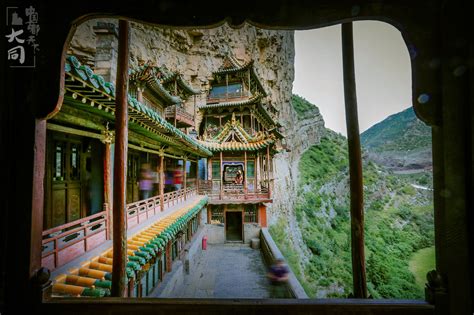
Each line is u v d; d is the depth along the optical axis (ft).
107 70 37.35
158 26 7.49
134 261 17.81
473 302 6.23
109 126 23.31
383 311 6.79
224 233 67.46
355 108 17.04
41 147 7.20
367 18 7.23
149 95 62.59
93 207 30.30
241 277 45.50
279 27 7.35
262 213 68.64
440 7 6.87
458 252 6.40
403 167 336.49
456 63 6.52
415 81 7.02
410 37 7.04
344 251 128.98
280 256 45.32
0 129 6.66
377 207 204.03
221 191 66.90
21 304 6.63
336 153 245.45
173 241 37.52
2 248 6.62
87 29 47.50
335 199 190.80
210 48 108.58
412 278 109.19
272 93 152.35
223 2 7.25
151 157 54.19
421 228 182.60
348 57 17.31
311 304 6.93
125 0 7.26
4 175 6.68
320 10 7.20
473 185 6.24
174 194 46.91
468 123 6.39
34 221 6.87
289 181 146.30
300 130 221.46
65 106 17.88
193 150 52.37
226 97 100.53
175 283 34.55
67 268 15.49
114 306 6.91
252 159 71.31
